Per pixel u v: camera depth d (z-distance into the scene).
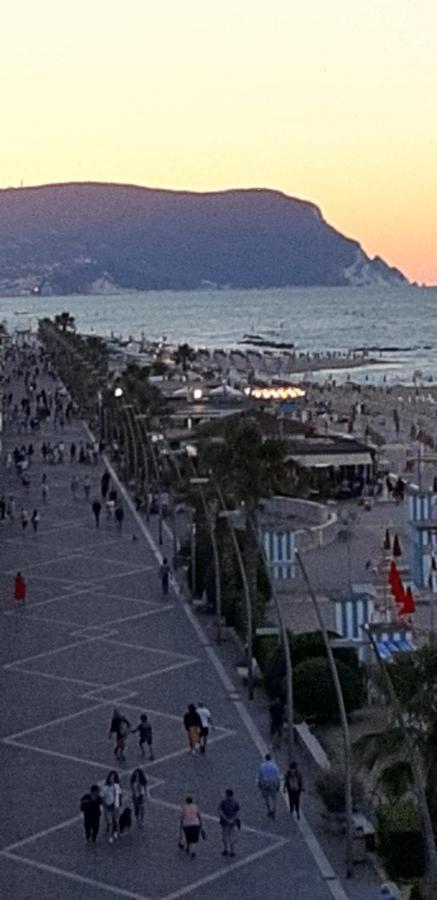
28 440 163.62
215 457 70.44
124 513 110.06
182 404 165.38
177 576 83.38
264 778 42.44
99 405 174.25
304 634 58.09
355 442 126.69
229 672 61.03
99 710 55.16
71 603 76.38
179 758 48.81
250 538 68.62
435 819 34.09
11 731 52.31
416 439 146.00
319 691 52.69
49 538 98.44
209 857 39.25
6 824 42.25
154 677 60.25
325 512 100.44
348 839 38.41
